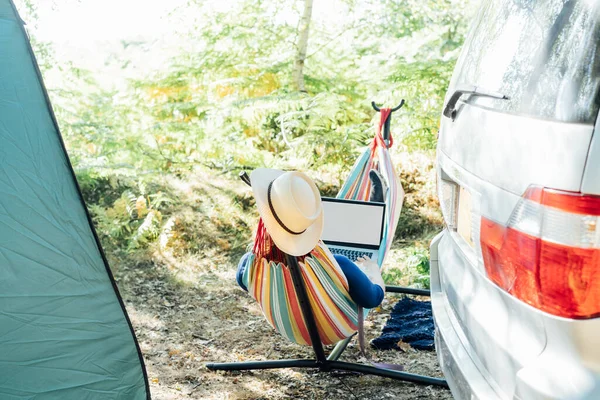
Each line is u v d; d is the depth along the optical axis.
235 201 6.57
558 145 1.94
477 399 2.29
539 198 1.97
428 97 7.10
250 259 3.40
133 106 7.45
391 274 5.24
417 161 7.01
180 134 7.16
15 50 3.13
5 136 2.99
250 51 7.89
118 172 6.70
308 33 7.80
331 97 7.17
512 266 2.10
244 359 4.04
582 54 1.98
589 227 1.88
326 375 3.79
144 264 5.64
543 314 1.99
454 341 2.62
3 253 2.83
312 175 6.98
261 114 7.21
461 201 2.67
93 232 3.14
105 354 2.97
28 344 2.78
